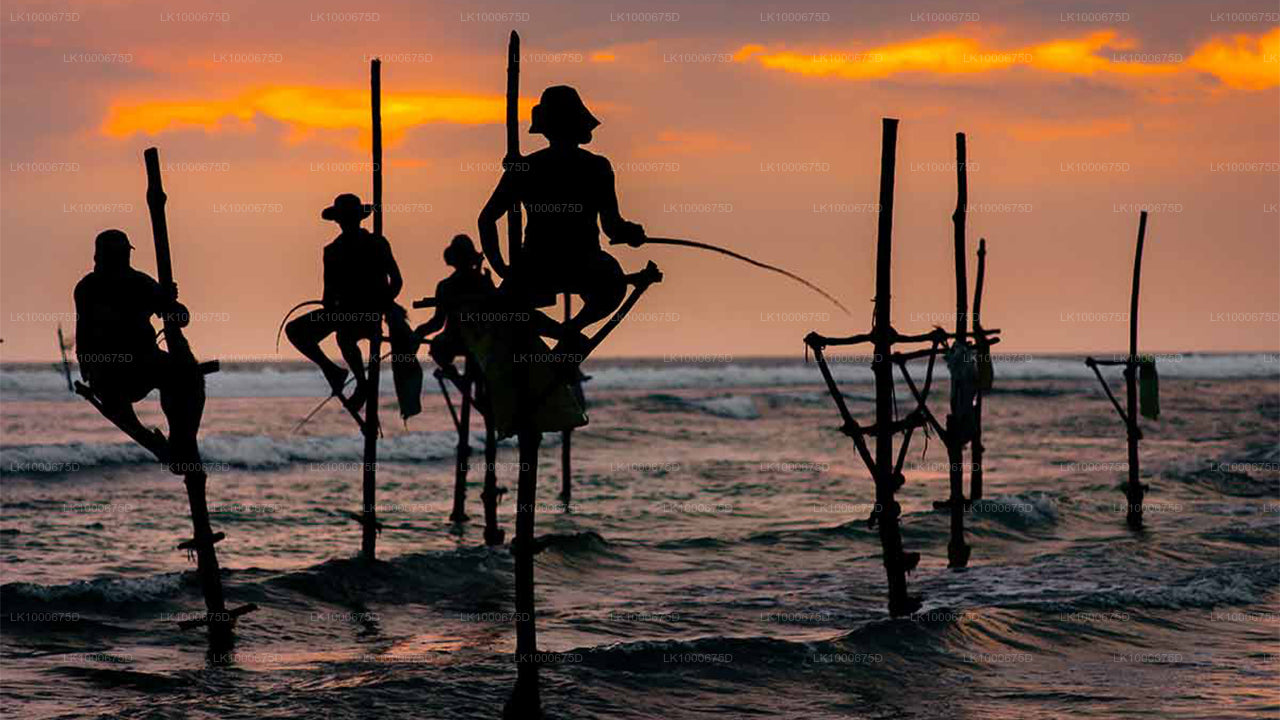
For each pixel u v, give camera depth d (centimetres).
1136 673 1850
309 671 1797
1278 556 2947
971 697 1712
